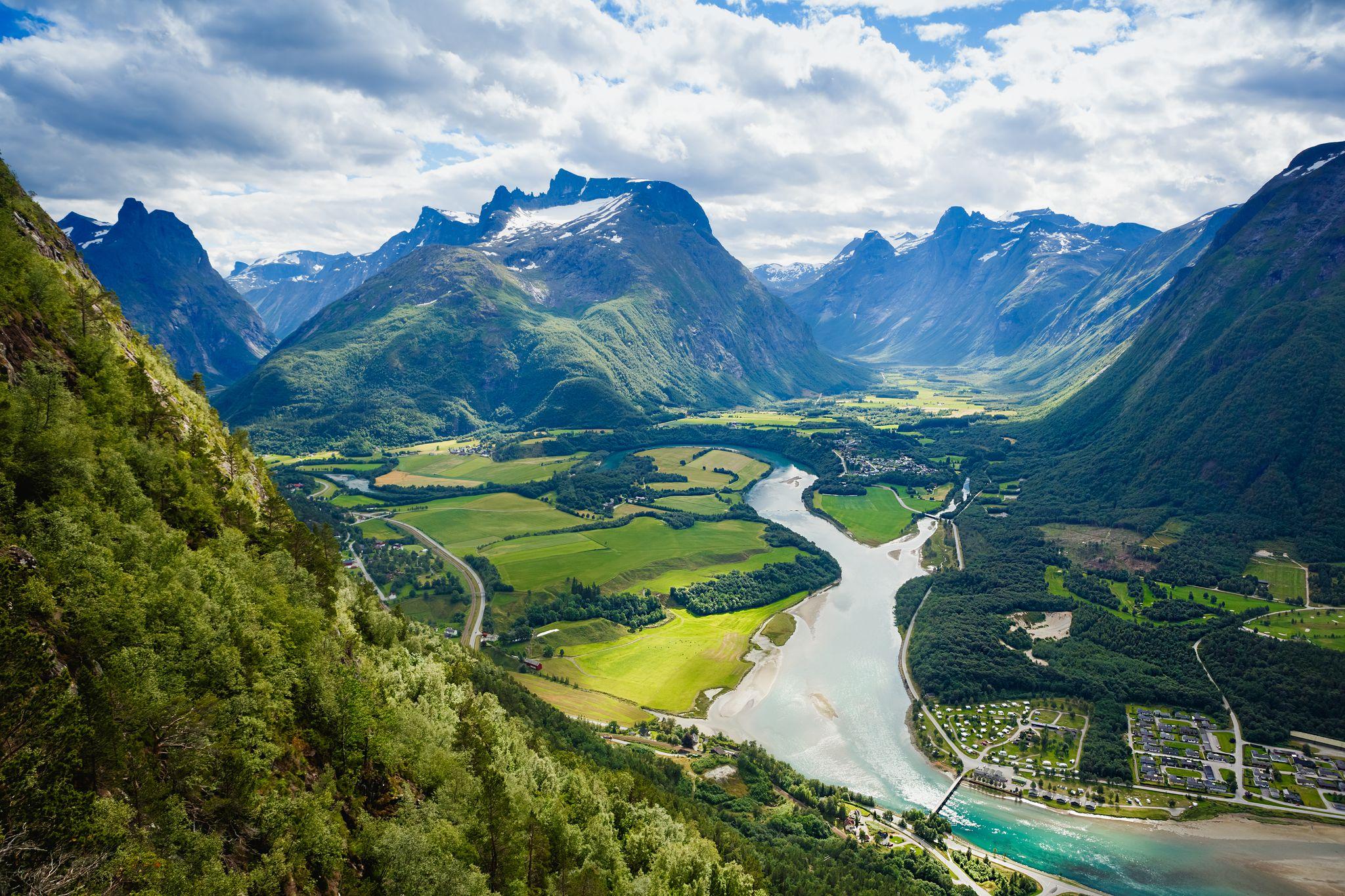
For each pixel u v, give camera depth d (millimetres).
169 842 53469
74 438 79688
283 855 62031
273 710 74438
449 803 86875
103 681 56594
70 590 60875
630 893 99250
